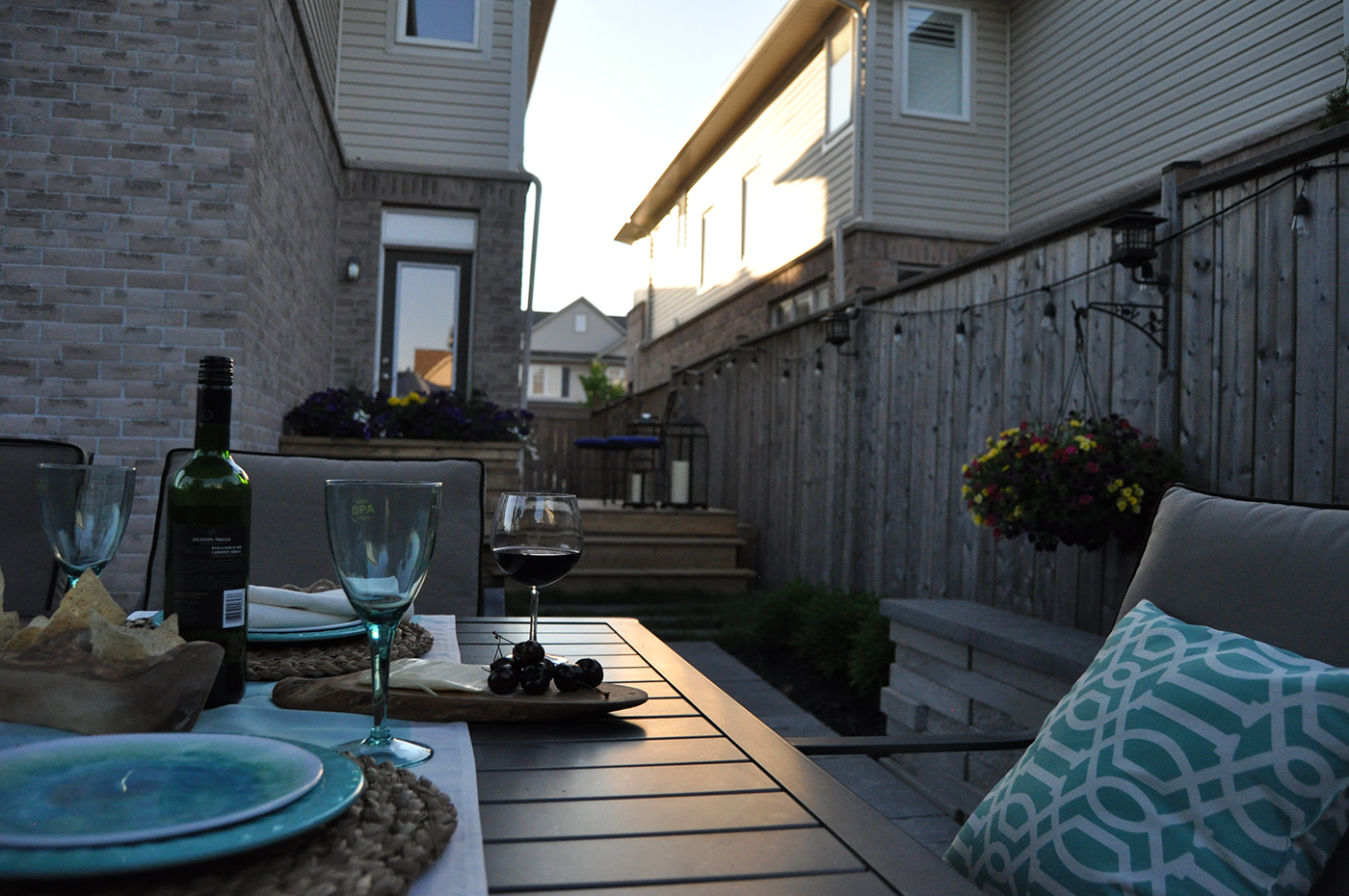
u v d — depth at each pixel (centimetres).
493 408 591
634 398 1098
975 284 399
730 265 1076
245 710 94
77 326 355
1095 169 663
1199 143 575
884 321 483
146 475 357
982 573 385
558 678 103
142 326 358
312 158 533
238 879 51
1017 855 111
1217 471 267
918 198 746
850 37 773
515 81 704
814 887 62
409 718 96
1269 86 530
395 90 692
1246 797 99
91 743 64
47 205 354
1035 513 283
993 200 760
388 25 693
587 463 1168
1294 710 100
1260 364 254
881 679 383
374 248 662
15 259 352
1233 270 264
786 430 632
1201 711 105
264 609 115
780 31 844
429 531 81
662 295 1383
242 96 363
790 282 881
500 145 703
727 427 773
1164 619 122
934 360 432
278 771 61
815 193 838
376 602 80
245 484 97
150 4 359
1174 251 284
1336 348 231
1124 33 639
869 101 738
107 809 56
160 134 359
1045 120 718
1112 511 275
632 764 87
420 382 679
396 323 679
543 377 2670
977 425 393
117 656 78
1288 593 116
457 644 136
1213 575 126
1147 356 295
